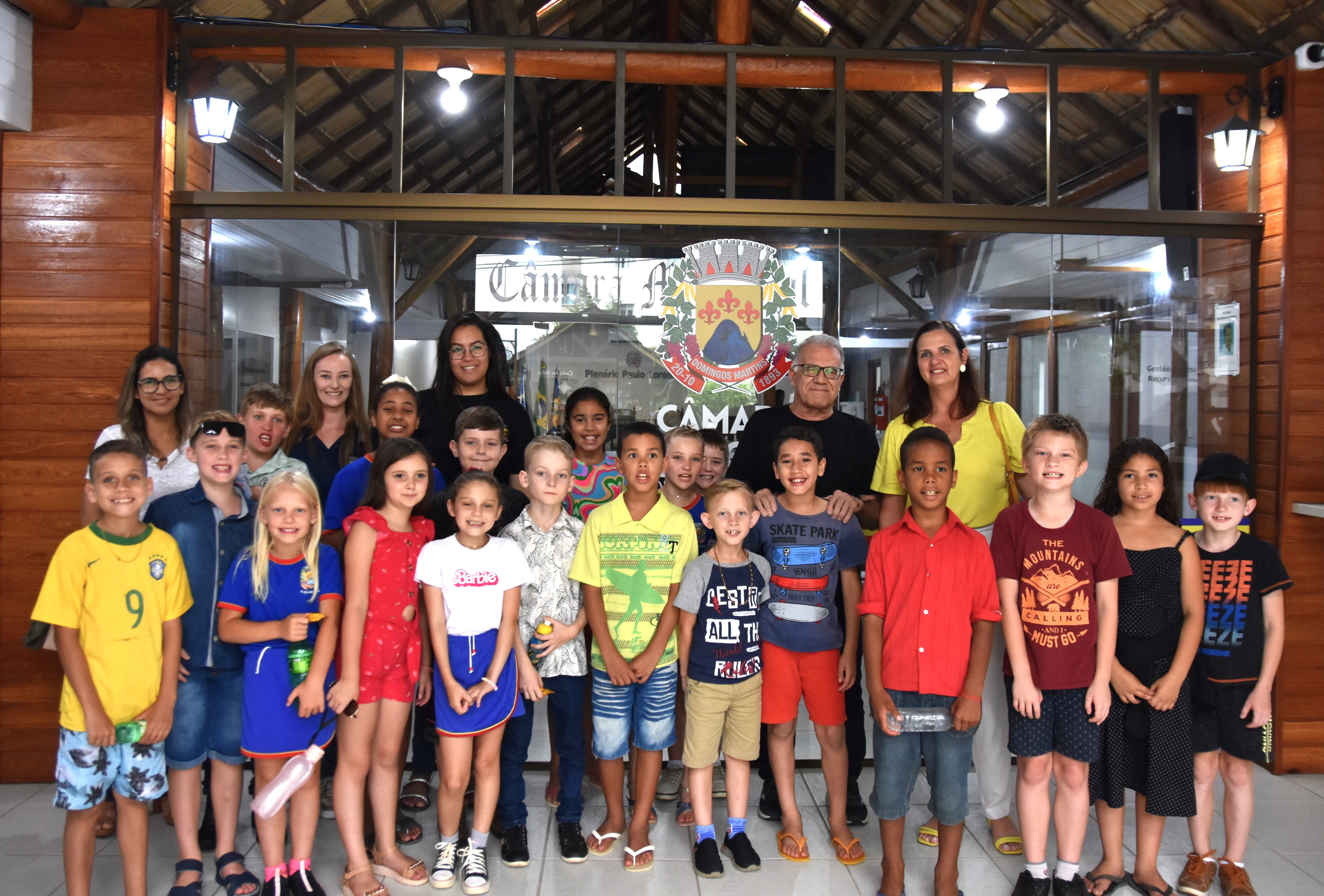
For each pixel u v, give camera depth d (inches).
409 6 191.0
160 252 133.6
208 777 111.7
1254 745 101.4
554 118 316.5
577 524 112.4
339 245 148.8
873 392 153.6
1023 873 99.4
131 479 90.0
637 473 107.1
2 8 126.1
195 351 141.9
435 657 101.4
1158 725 97.5
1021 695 97.2
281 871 95.8
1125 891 101.6
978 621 97.0
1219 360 150.6
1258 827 120.3
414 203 140.5
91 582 89.1
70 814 89.0
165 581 93.0
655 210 143.3
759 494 114.1
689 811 120.3
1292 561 140.6
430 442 125.9
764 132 325.1
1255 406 146.1
